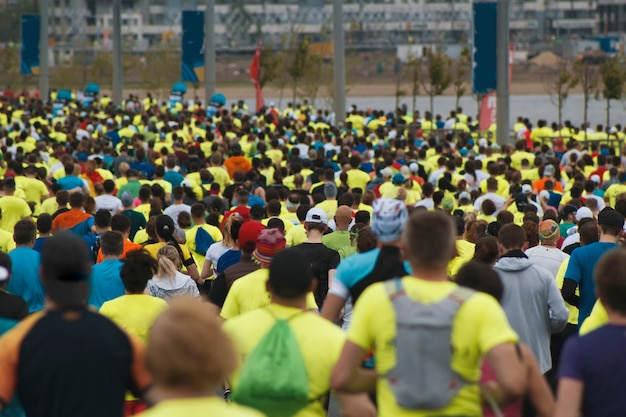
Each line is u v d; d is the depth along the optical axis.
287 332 11.63
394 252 13.50
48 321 10.98
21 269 20.19
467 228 25.38
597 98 103.75
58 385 10.80
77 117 79.56
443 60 112.69
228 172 46.25
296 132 69.38
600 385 10.40
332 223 29.70
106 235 19.25
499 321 10.05
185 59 95.88
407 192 36.03
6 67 167.75
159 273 19.53
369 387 10.45
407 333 10.03
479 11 66.56
